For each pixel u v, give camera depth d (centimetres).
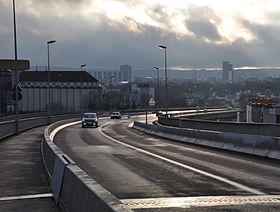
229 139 2284
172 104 16562
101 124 6850
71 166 891
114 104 15462
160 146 2598
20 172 1441
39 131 4103
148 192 1072
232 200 967
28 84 16262
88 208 637
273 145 1844
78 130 4962
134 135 3953
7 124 3194
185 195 1031
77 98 16525
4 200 995
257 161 1736
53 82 16438
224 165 1616
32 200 996
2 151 2156
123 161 1784
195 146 2584
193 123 4244
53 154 1191
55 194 980
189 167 1566
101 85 17325
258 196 1012
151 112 13112
